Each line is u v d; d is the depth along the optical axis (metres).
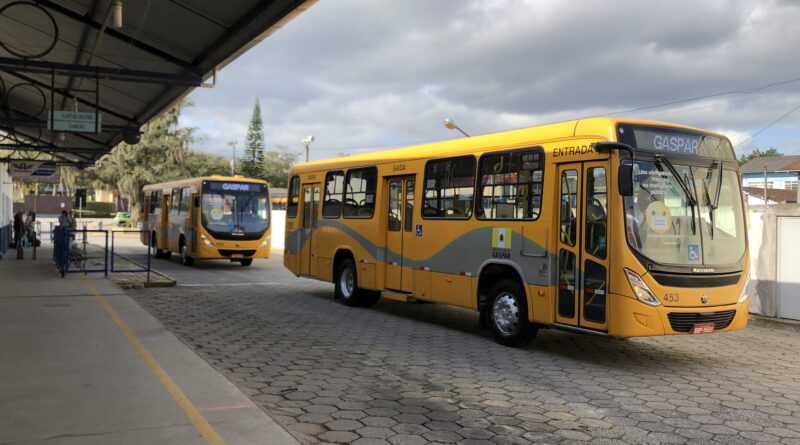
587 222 7.75
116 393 5.68
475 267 9.39
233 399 5.58
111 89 16.70
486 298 9.35
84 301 11.45
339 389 6.43
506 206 8.91
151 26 11.68
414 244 10.76
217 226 20.94
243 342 8.75
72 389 5.78
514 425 5.39
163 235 25.06
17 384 5.92
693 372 7.59
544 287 8.20
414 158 10.91
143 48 13.10
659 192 7.62
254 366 7.35
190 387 5.94
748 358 8.48
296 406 5.81
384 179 11.66
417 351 8.47
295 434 4.96
